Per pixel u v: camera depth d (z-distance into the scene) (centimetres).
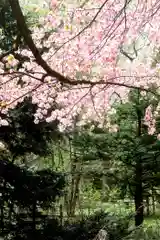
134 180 987
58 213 1173
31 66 635
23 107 876
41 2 667
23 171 926
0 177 904
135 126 979
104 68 684
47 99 736
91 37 623
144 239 802
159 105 872
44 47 686
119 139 966
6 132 920
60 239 853
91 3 598
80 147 1022
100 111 796
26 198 911
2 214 915
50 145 1034
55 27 646
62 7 579
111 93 721
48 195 913
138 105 929
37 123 827
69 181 1123
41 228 923
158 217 1044
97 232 829
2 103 535
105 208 1111
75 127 989
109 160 995
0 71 612
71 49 640
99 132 988
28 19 750
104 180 1010
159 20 600
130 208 1091
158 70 743
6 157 972
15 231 904
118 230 809
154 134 940
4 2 820
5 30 851
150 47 742
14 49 410
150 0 567
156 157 949
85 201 1279
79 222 920
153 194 1027
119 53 649
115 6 584
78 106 755
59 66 657
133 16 579
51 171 959
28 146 950
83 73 685
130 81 722
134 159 962
